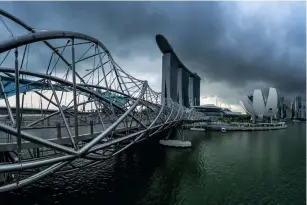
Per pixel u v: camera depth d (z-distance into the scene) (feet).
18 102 31.58
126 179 105.81
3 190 34.91
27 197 81.20
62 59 87.61
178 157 158.40
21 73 58.23
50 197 82.12
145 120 128.36
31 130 57.36
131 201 81.66
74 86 46.26
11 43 30.73
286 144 236.02
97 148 47.91
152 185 98.48
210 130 397.60
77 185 95.25
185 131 375.45
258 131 412.98
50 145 36.58
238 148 204.74
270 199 87.40
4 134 49.08
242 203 83.25
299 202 84.89
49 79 63.72
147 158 153.07
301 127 569.64
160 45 647.97
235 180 108.99
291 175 118.93
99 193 87.81
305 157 164.66
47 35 39.60
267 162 148.25
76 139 45.42
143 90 85.76
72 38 49.80
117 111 119.65
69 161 43.93
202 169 127.24
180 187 97.55
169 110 158.61
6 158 50.11
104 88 107.14
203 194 90.58
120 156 158.40
